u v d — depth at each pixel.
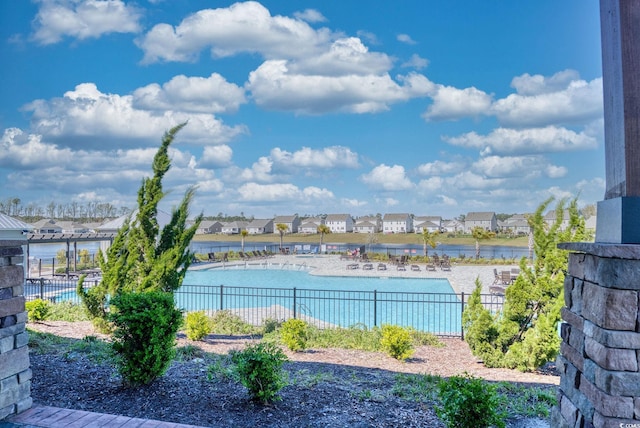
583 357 1.91
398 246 53.41
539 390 5.24
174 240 8.34
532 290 6.73
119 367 4.60
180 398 4.36
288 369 6.09
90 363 5.42
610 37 1.92
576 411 1.96
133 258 8.01
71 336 7.61
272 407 4.26
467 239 58.88
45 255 33.81
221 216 87.56
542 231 6.78
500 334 6.86
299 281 21.36
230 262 29.45
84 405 4.08
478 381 3.63
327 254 38.16
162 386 4.66
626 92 1.77
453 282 19.45
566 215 6.60
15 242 3.34
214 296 17.22
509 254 36.16
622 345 1.66
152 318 4.53
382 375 6.00
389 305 15.26
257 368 4.29
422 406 4.49
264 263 28.20
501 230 68.44
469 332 7.16
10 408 3.30
